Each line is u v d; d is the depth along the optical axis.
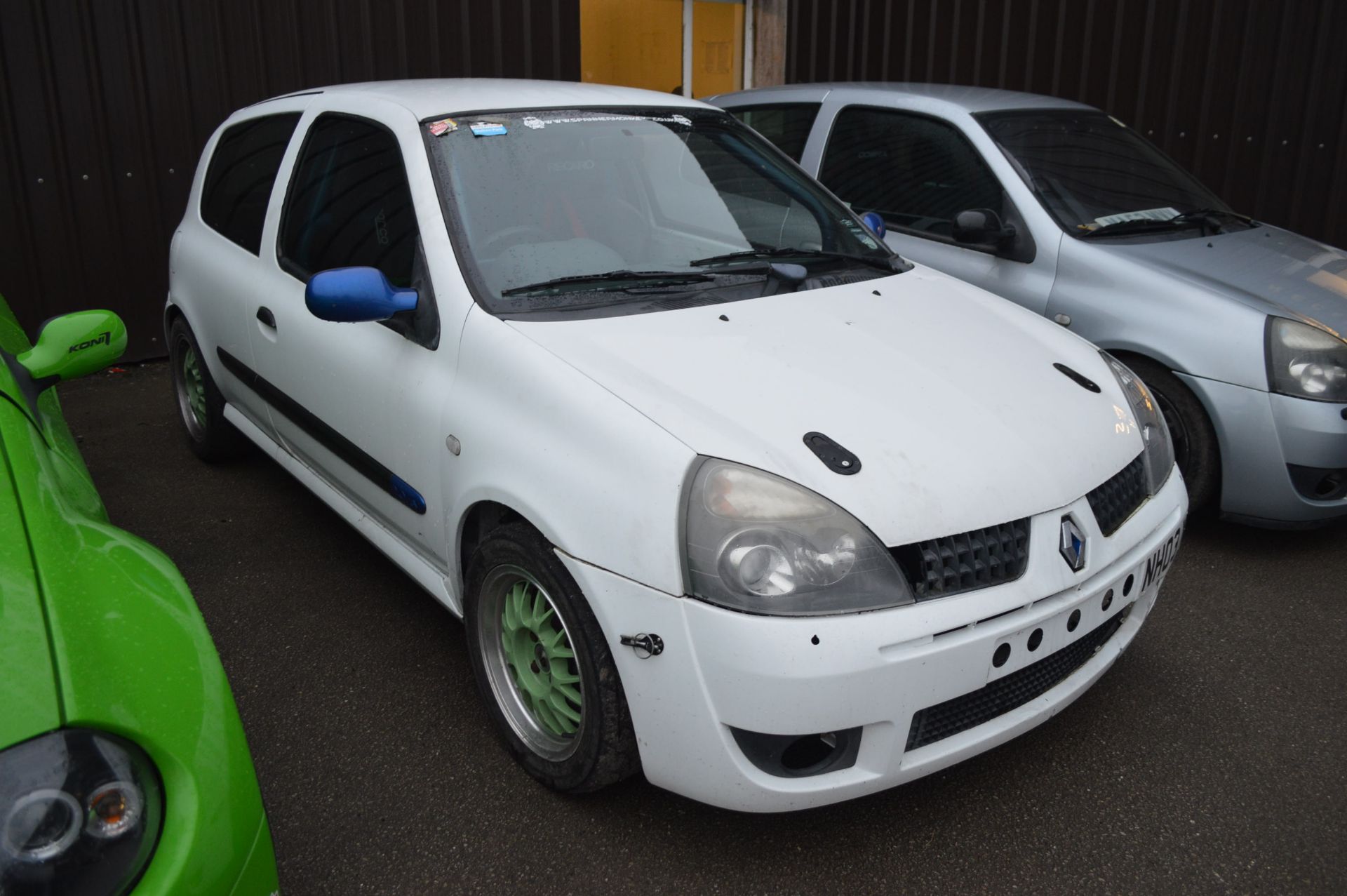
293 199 3.55
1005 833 2.43
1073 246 4.12
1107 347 3.97
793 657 1.97
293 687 2.98
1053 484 2.30
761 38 8.49
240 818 1.54
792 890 2.24
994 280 4.32
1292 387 3.57
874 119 4.98
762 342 2.58
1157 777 2.63
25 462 1.90
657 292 2.82
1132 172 4.66
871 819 2.47
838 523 2.05
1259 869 2.32
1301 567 3.80
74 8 5.36
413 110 3.13
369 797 2.52
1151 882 2.28
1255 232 4.57
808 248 3.33
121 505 4.17
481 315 2.60
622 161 3.18
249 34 5.82
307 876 2.26
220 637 3.23
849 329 2.74
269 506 4.20
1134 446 2.62
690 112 3.56
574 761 2.38
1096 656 2.52
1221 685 3.06
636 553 2.09
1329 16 7.79
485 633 2.62
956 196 4.56
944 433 2.32
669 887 2.25
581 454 2.25
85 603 1.64
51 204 5.52
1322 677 3.11
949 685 2.08
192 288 4.18
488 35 6.54
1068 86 7.50
